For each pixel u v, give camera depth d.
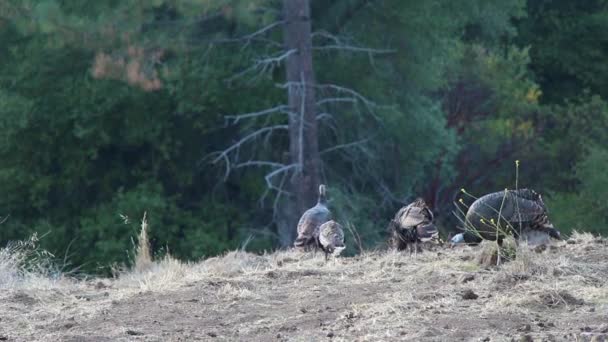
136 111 44.81
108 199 47.00
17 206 46.12
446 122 52.75
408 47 46.81
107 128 45.25
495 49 66.50
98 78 41.25
